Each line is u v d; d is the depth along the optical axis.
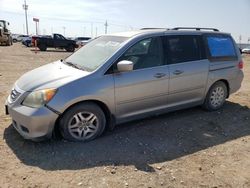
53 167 4.14
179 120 6.11
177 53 5.84
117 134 5.29
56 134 4.91
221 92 6.77
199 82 6.18
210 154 4.73
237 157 4.67
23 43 42.97
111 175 3.98
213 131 5.66
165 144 5.00
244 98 8.12
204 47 6.30
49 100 4.49
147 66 5.40
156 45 5.58
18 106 4.65
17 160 4.30
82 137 4.90
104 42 5.70
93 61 5.23
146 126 5.72
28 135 4.56
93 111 4.88
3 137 5.01
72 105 4.68
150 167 4.23
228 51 6.78
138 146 4.88
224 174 4.15
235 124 6.08
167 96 5.72
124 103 5.16
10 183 3.74
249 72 14.95
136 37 5.36
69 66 5.38
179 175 4.07
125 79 5.08
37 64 16.41
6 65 14.88
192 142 5.14
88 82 4.76
